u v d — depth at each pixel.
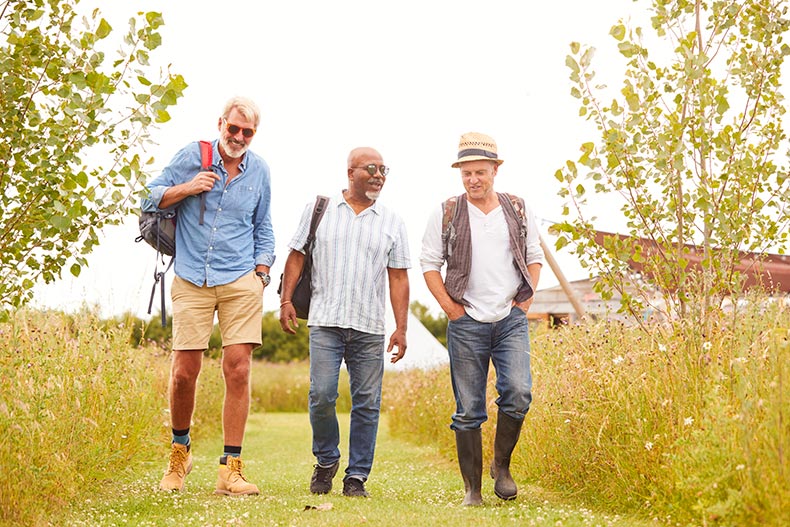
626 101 4.86
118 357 6.57
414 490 5.60
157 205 5.23
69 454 4.77
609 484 4.65
